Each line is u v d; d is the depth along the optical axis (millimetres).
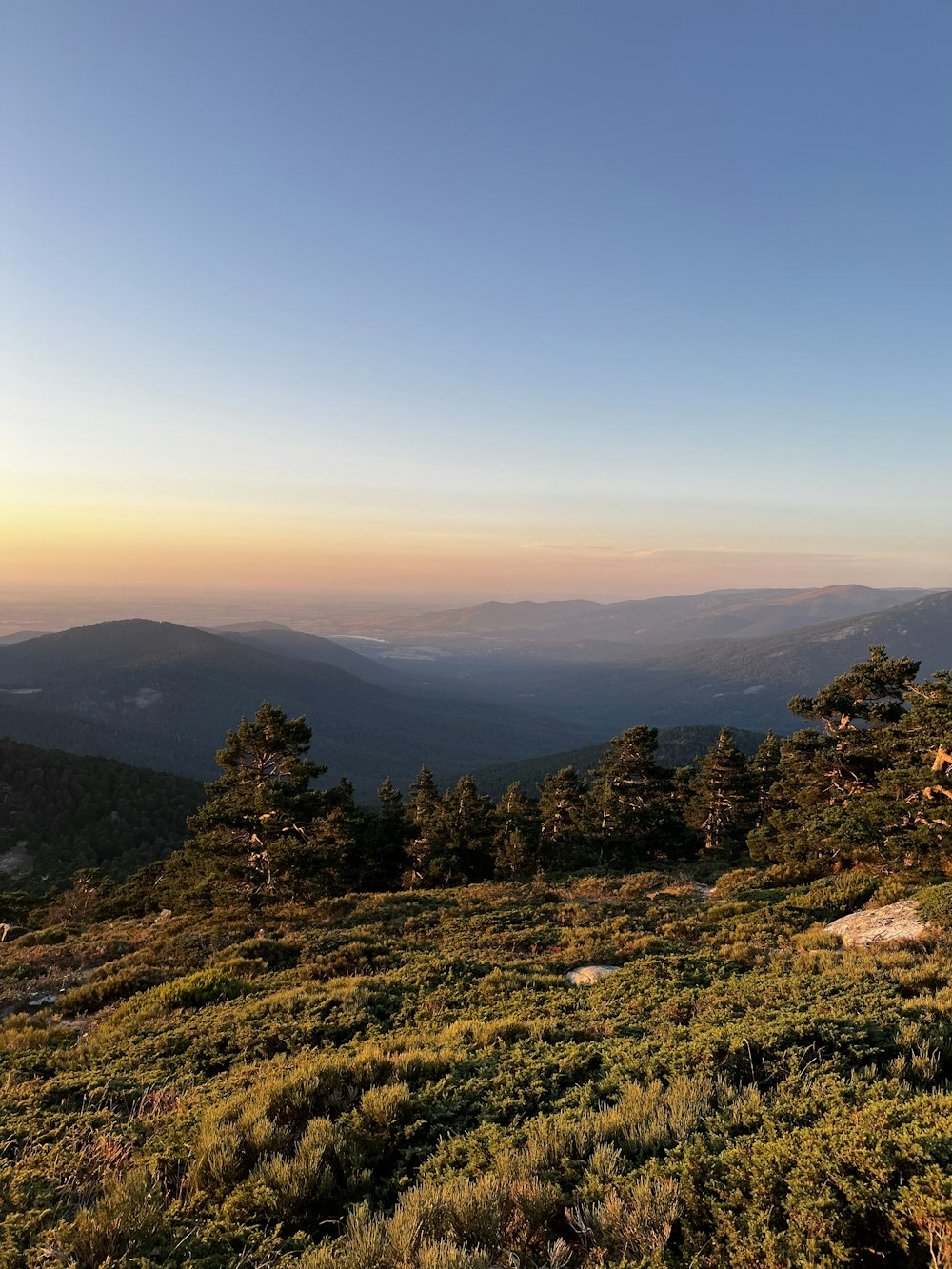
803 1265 3633
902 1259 3787
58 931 27484
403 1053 8406
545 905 23297
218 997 13633
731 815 49625
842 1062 6531
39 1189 5574
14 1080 9695
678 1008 9688
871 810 26797
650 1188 4453
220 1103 7031
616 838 44562
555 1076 7137
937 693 26297
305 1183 5266
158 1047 10281
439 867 47438
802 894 21484
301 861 29625
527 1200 4590
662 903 22844
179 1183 5586
